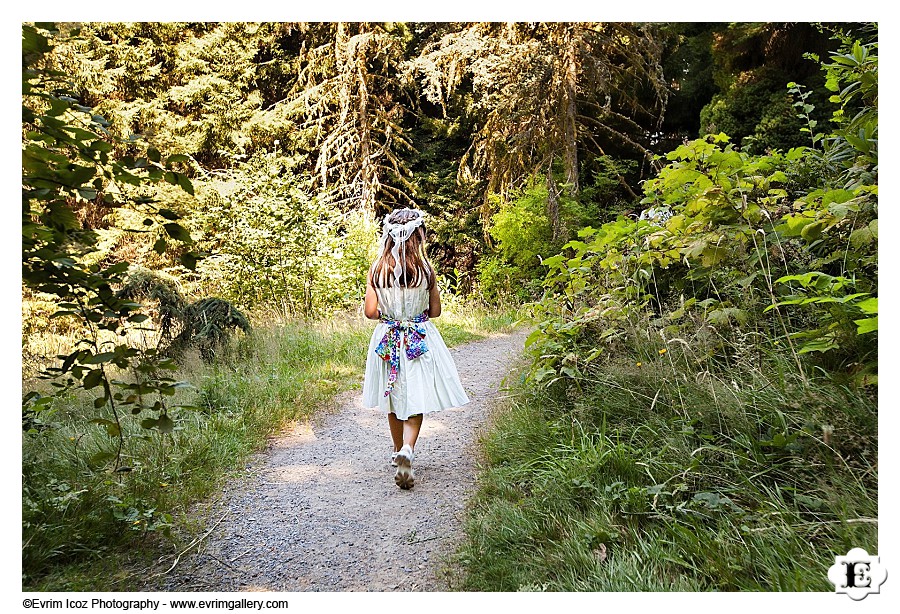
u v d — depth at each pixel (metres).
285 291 10.23
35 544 2.84
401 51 14.66
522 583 2.65
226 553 3.19
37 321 8.58
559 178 11.95
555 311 4.68
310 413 5.53
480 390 6.16
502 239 11.71
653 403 3.56
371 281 4.08
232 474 4.16
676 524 2.69
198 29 12.74
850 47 4.21
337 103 15.36
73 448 4.04
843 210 2.97
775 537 2.44
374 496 3.84
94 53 10.79
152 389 2.61
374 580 2.89
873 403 2.76
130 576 2.91
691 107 13.22
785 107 9.12
